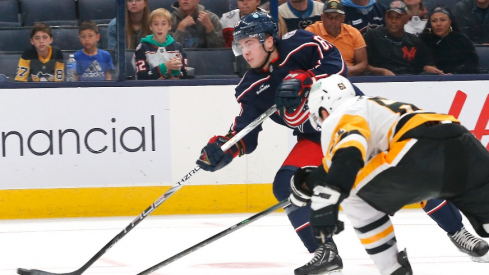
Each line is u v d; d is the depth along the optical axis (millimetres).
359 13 12156
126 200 11820
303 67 7625
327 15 11906
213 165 7496
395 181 5547
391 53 12086
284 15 12125
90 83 11688
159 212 11914
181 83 11812
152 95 11781
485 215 5742
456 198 5770
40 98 11617
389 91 11984
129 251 9266
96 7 12797
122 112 11750
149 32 11836
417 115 5656
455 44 12141
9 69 11789
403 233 10008
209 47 12102
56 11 12828
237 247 9305
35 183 11695
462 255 8414
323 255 7082
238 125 7750
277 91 7184
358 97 5871
